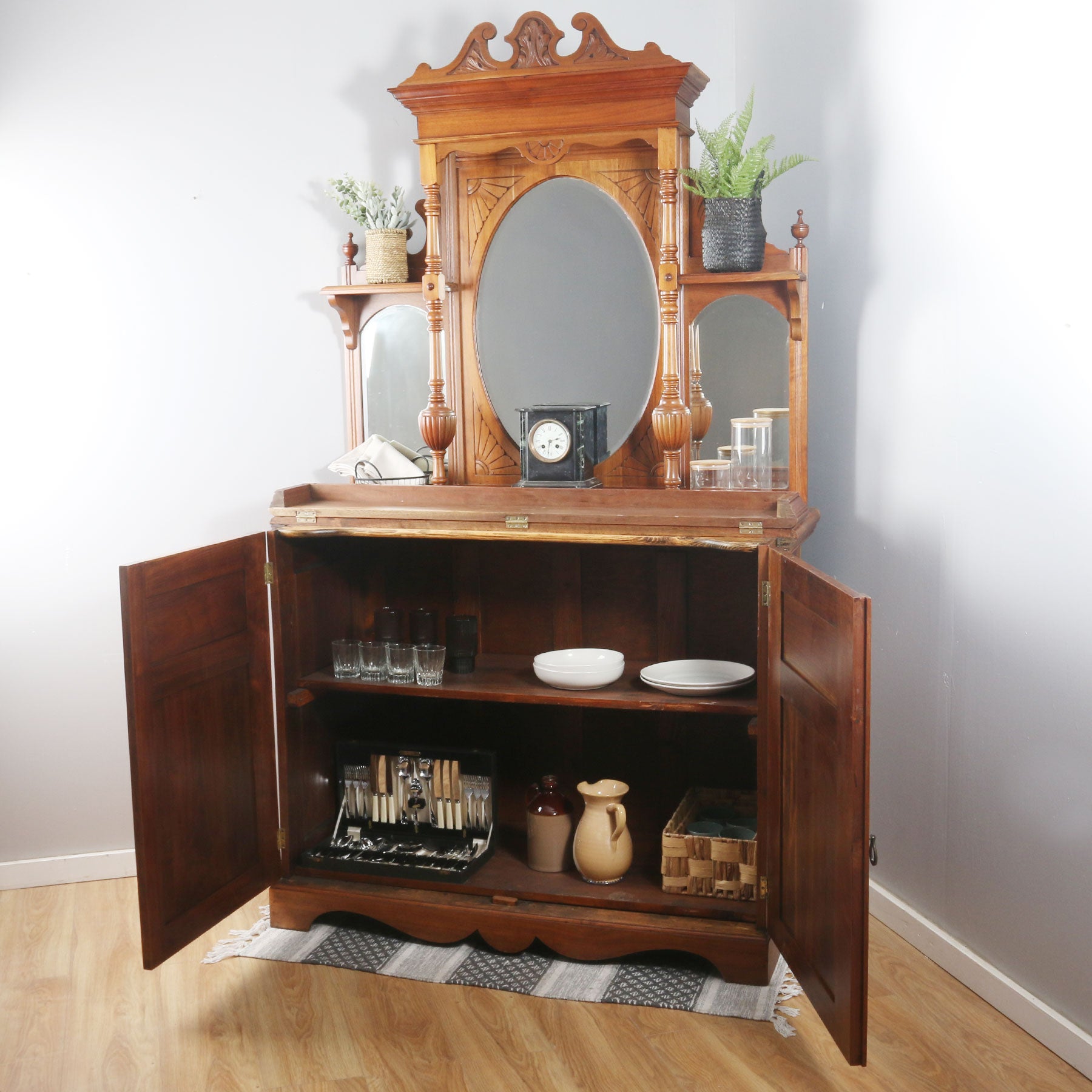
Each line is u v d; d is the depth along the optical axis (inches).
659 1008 100.2
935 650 105.0
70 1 118.7
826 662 83.7
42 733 127.0
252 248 125.8
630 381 116.6
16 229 120.5
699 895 108.2
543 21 110.0
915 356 105.2
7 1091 89.4
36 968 108.8
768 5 124.4
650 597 121.1
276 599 112.3
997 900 98.5
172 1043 95.8
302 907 115.0
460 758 117.5
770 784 100.1
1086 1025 88.7
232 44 123.0
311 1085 89.8
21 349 121.9
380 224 121.8
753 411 112.4
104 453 125.0
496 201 118.3
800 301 108.7
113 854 129.6
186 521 127.9
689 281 109.3
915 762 109.3
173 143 122.8
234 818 108.8
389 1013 100.1
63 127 120.0
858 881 78.6
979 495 97.5
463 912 109.8
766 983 102.7
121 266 123.0
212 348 126.2
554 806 114.8
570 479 110.8
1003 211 92.4
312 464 129.5
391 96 125.2
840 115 113.9
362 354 126.0
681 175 110.5
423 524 108.1
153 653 96.3
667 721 122.6
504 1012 100.0
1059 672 89.3
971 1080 88.5
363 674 116.8
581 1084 89.3
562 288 117.7
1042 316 88.7
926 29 100.4
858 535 116.3
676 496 104.3
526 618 125.6
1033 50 88.3
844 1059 91.9
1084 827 87.5
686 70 105.3
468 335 121.0
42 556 124.6
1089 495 84.9
